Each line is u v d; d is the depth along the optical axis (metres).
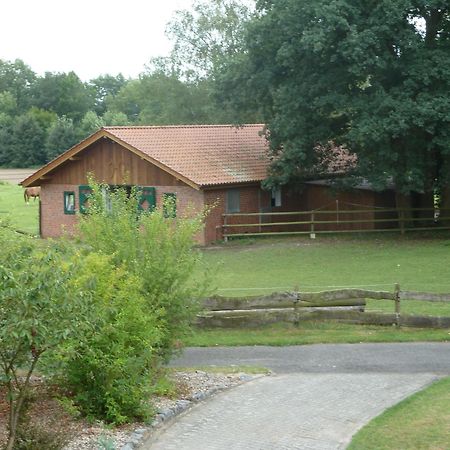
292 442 12.06
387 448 11.64
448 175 34.88
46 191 40.97
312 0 32.66
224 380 15.33
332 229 39.97
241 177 37.59
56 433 10.91
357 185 37.91
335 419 13.10
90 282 10.37
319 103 33.69
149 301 14.61
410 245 34.31
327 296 19.34
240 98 37.44
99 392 12.62
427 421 12.75
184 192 36.44
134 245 15.11
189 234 15.62
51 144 97.38
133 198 16.19
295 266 30.45
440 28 34.69
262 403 13.99
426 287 25.23
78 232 15.90
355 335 18.66
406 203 38.22
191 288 15.81
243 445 11.93
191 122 72.69
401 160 34.59
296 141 35.53
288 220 40.34
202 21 70.62
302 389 14.81
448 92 32.66
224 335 18.92
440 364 16.39
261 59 36.03
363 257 31.80
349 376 15.66
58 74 123.25
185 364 16.66
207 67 70.69
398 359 16.83
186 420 13.09
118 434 12.09
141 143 37.97
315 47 31.47
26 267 9.61
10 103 118.88
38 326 9.35
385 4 31.66
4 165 98.38
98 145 38.91
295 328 19.28
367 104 33.06
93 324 10.44
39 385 13.30
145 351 12.98
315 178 39.84
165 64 72.62
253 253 33.69
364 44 31.61
